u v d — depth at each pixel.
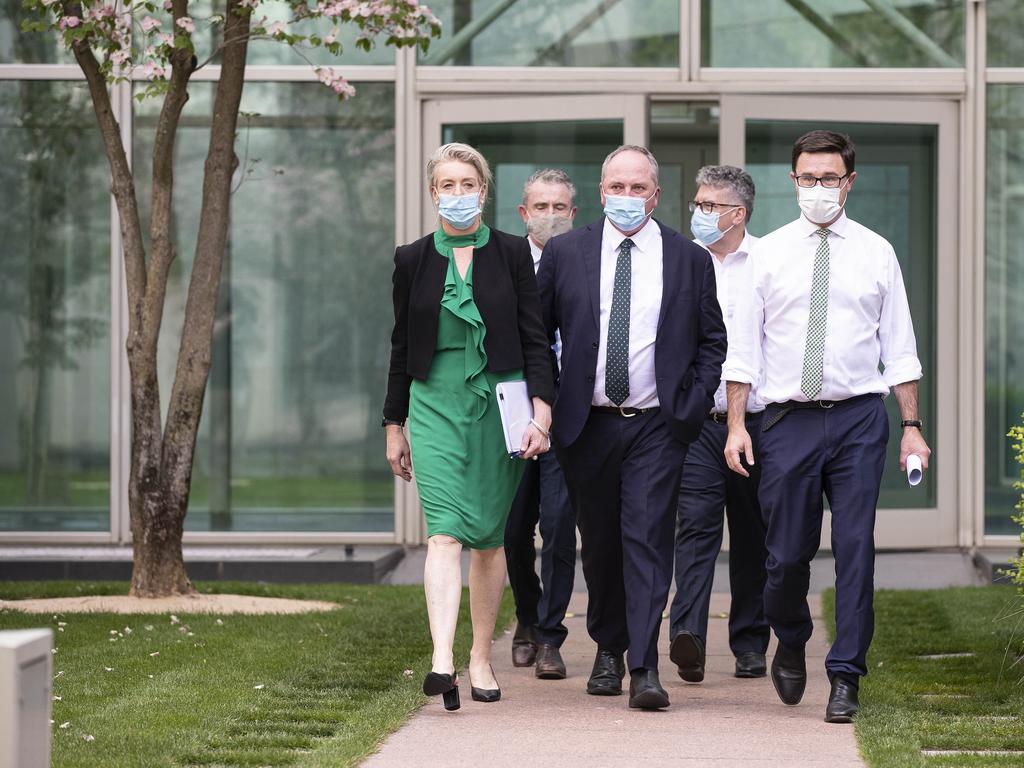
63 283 33.22
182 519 25.22
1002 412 32.38
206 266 25.25
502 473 16.53
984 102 32.34
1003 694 16.70
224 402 33.16
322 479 33.06
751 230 32.12
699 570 18.59
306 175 33.12
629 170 16.61
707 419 18.72
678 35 32.78
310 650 19.73
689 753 14.11
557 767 13.50
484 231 16.72
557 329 17.86
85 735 14.34
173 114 25.03
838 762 13.71
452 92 32.84
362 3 23.67
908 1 32.62
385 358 33.06
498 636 22.30
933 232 32.38
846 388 16.06
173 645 19.91
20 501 33.28
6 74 33.00
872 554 15.90
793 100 31.88
